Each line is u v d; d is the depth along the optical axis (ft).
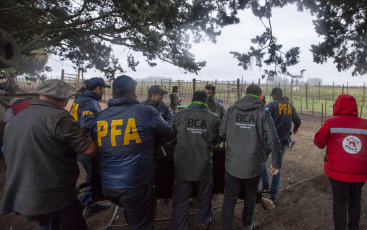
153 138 6.77
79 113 9.90
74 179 6.23
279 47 13.07
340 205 7.98
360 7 12.98
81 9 18.16
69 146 5.89
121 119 6.31
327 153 8.38
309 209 11.30
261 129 8.03
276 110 11.09
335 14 13.53
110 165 6.35
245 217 8.80
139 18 15.74
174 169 9.00
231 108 8.61
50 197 5.61
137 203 6.55
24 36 19.26
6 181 5.59
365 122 7.80
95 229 9.73
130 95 6.72
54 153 5.61
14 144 5.50
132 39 19.65
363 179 7.66
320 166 17.30
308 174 15.78
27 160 5.40
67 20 18.37
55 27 18.86
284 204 11.80
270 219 10.46
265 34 13.34
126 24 18.84
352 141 7.66
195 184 9.55
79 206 6.63
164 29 17.01
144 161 6.46
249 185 8.36
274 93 11.62
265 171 12.48
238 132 8.21
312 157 19.47
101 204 11.04
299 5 13.26
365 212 10.77
